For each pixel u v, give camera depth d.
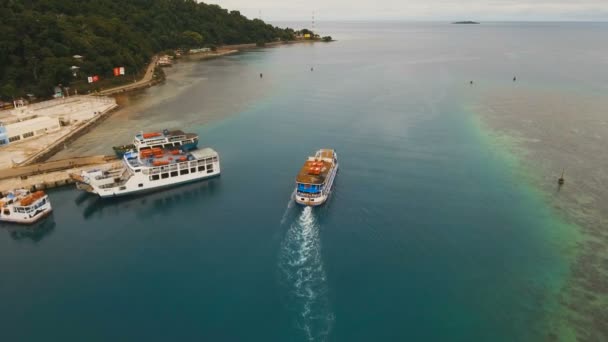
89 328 69.06
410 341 66.88
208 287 78.50
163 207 109.38
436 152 148.50
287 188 120.06
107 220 102.75
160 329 68.94
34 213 99.69
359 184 122.00
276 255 88.31
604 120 185.75
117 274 82.12
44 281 80.06
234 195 115.94
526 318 71.31
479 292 77.50
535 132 170.50
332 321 70.75
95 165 127.31
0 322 70.19
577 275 81.94
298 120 189.75
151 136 141.88
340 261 86.31
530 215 104.38
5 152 137.25
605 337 67.00
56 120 162.25
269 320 70.88
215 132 171.75
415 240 93.62
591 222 101.00
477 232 96.81
